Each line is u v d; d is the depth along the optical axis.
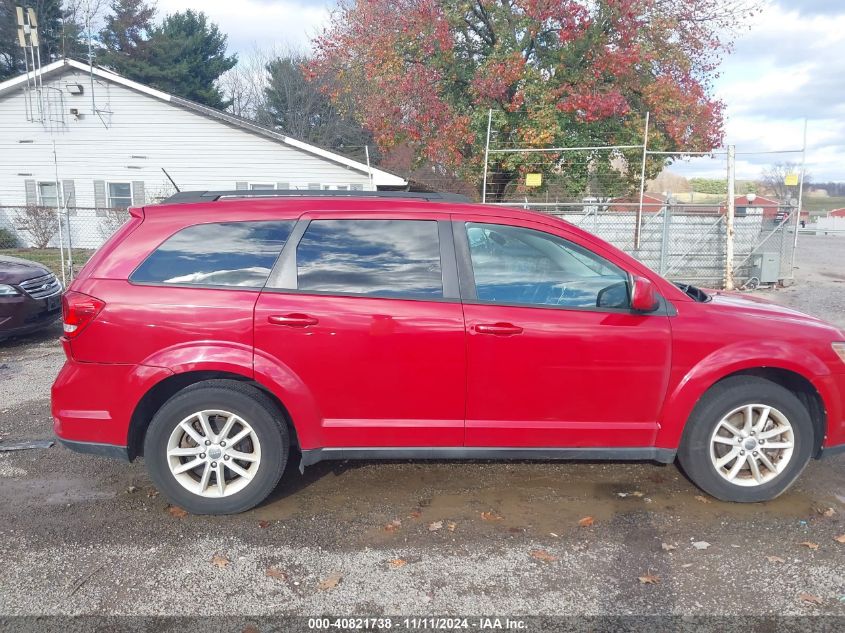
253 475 3.71
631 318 3.69
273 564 3.25
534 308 3.67
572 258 3.78
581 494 4.02
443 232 3.76
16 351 8.19
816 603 2.92
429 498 3.97
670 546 3.40
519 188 17.67
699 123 18.20
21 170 21.23
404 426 3.71
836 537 3.49
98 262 3.71
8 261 8.62
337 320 3.60
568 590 3.02
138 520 3.72
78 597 2.99
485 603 2.93
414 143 20.44
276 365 3.60
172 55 37.75
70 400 3.65
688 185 18.55
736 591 3.00
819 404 3.86
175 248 3.71
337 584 3.08
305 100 38.50
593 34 17.78
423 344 3.63
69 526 3.65
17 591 3.03
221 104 40.03
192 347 3.58
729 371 3.70
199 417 3.65
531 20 17.44
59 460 4.61
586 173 17.77
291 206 3.79
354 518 3.72
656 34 18.06
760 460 3.87
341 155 20.69
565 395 3.70
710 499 3.94
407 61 19.67
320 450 3.73
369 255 3.72
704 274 13.39
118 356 3.59
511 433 3.74
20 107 20.95
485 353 3.63
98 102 20.86
